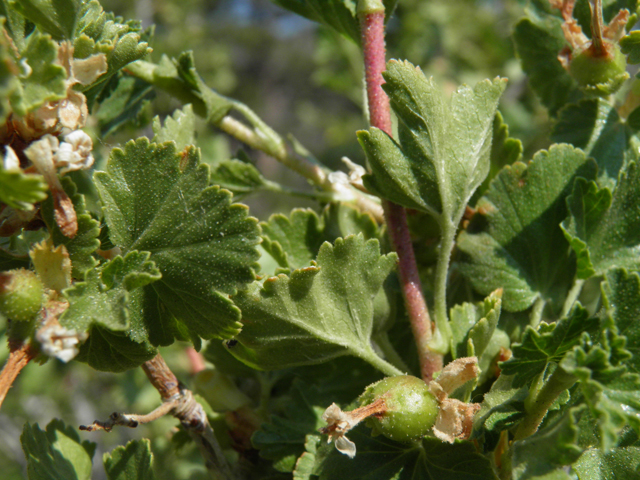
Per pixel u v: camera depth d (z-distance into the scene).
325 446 0.10
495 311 0.10
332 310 0.10
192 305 0.09
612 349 0.09
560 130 0.12
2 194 0.08
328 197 0.12
